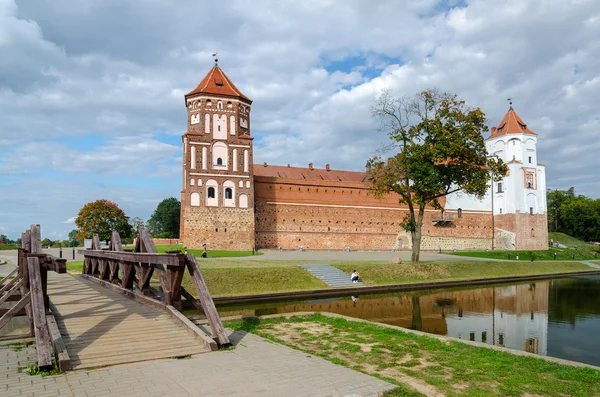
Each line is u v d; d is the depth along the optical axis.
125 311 15.16
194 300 14.68
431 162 40.94
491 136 82.25
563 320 24.02
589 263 62.28
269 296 30.31
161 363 10.69
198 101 57.19
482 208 78.00
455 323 22.95
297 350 12.34
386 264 42.09
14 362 10.95
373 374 10.32
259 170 78.19
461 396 8.99
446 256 59.03
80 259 45.19
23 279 16.25
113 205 74.12
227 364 10.70
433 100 40.91
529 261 56.78
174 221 109.56
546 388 9.57
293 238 62.56
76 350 11.20
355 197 67.88
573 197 124.62
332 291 33.12
